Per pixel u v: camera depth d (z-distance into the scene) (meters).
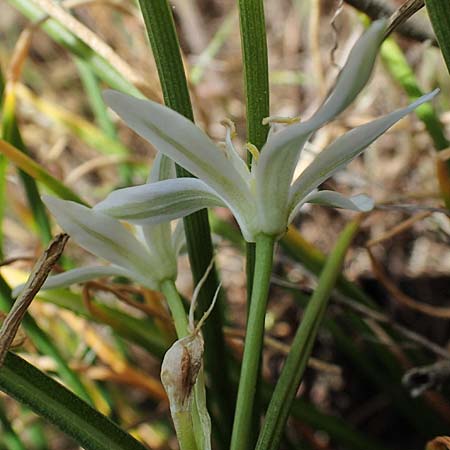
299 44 0.33
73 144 0.31
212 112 0.33
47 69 0.36
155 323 0.21
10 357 0.12
